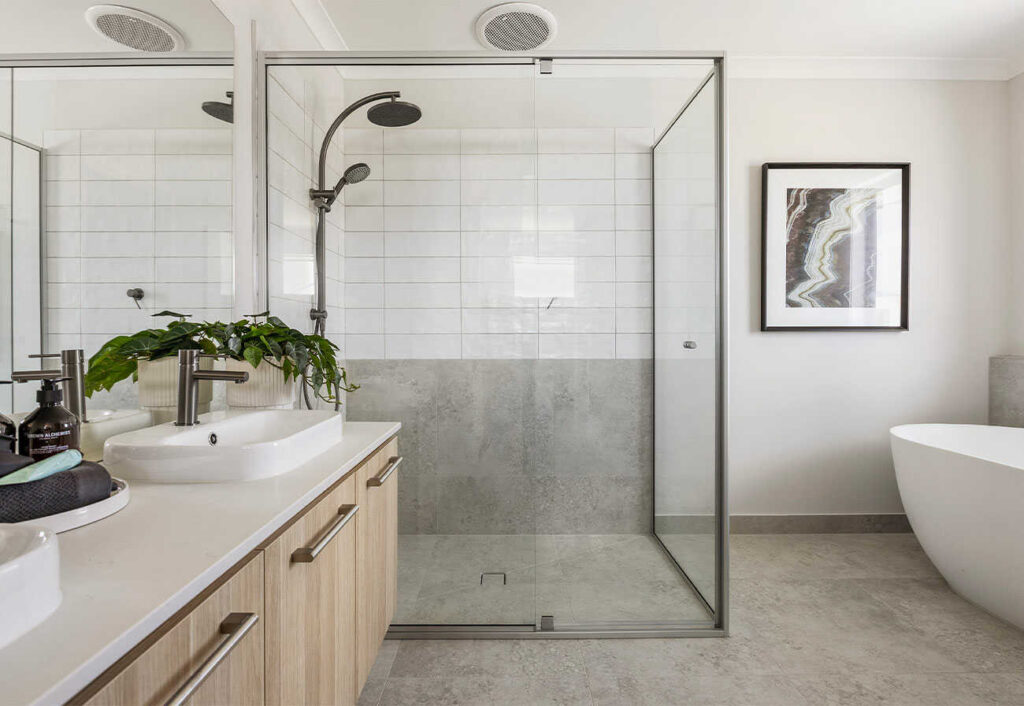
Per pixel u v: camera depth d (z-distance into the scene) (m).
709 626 2.01
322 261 2.04
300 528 0.93
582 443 2.17
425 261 2.07
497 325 2.09
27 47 1.00
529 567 2.04
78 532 0.75
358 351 2.07
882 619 2.09
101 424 1.21
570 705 1.61
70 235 1.11
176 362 1.33
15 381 0.95
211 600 0.65
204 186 1.59
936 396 2.97
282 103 1.99
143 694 0.53
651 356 2.15
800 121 2.95
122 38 1.25
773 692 1.66
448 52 2.03
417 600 2.03
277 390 1.61
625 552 2.18
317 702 1.01
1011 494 1.91
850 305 2.95
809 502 3.00
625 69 2.09
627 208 2.12
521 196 2.08
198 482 1.01
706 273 2.07
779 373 2.97
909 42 2.73
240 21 1.81
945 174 2.96
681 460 2.16
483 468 2.07
